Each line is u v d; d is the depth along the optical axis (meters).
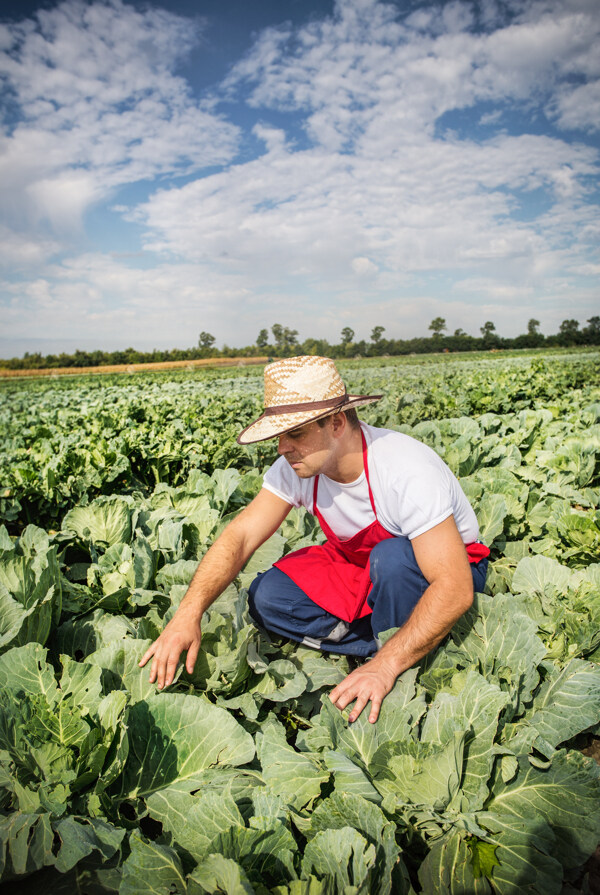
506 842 1.61
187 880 1.49
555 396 13.74
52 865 1.67
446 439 6.63
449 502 2.12
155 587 3.29
